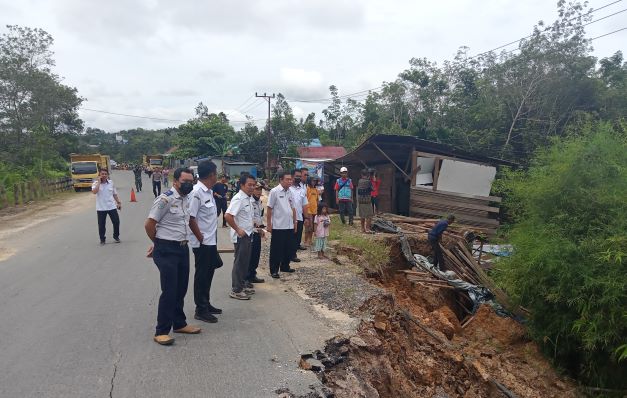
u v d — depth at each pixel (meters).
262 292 7.27
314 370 4.61
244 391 4.07
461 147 24.56
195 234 5.46
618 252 7.05
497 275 10.98
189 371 4.42
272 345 5.11
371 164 19.20
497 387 7.01
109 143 109.12
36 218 16.38
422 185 16.84
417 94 32.88
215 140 51.41
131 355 4.74
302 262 9.63
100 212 11.16
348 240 11.66
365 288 7.56
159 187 24.45
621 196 7.68
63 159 44.72
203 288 5.82
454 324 9.88
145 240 11.88
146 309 6.24
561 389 7.88
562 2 23.55
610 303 7.26
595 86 22.64
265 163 46.00
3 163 31.30
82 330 5.43
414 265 12.16
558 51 22.89
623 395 7.49
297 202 9.52
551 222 8.36
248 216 6.76
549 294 8.08
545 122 22.56
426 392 6.02
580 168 8.23
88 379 4.21
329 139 53.66
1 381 4.15
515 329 9.55
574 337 8.12
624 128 8.88
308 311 6.35
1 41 36.41
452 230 13.82
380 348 5.57
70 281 7.70
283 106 47.19
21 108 36.91
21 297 6.74
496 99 24.61
